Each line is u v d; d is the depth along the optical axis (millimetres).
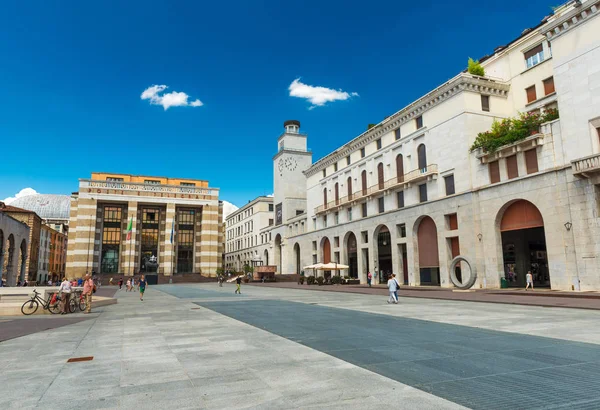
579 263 25828
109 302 24016
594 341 9398
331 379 6480
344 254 55281
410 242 41750
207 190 86438
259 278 68000
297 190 78125
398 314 16031
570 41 27578
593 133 25891
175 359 8172
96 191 78188
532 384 6039
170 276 76750
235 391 5918
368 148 50969
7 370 7379
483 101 36844
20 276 51438
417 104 41281
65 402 5496
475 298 23375
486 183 33312
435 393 5668
